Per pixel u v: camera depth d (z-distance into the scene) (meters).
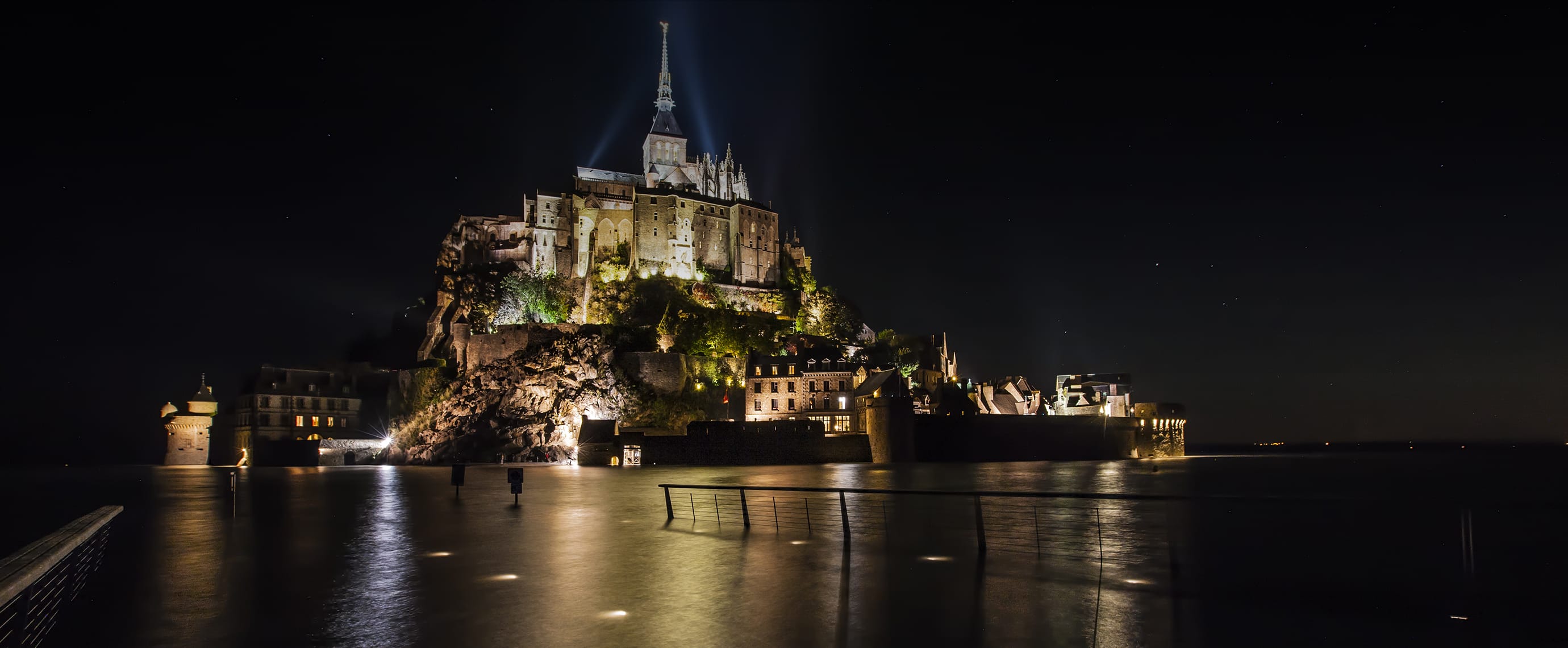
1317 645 14.70
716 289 156.12
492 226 162.00
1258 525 32.38
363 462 127.31
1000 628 15.44
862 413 115.19
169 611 17.34
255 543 27.67
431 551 25.34
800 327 160.50
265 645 14.70
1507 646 14.74
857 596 18.23
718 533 29.09
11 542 29.94
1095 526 31.31
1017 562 22.78
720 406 129.25
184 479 77.44
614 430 108.62
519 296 148.62
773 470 86.31
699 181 185.25
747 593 18.62
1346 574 21.77
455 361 140.88
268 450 122.19
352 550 25.94
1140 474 79.00
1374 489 66.88
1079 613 16.75
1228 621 16.19
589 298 154.38
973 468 92.25
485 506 40.62
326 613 17.06
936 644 14.34
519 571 21.72
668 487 33.25
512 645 14.50
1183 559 23.66
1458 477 89.19
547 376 124.56
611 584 19.73
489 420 123.50
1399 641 15.01
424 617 16.62
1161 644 14.48
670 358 125.25
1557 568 23.03
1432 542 28.45
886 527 29.88
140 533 30.78
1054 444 123.56
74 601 18.30
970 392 150.12
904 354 152.75
